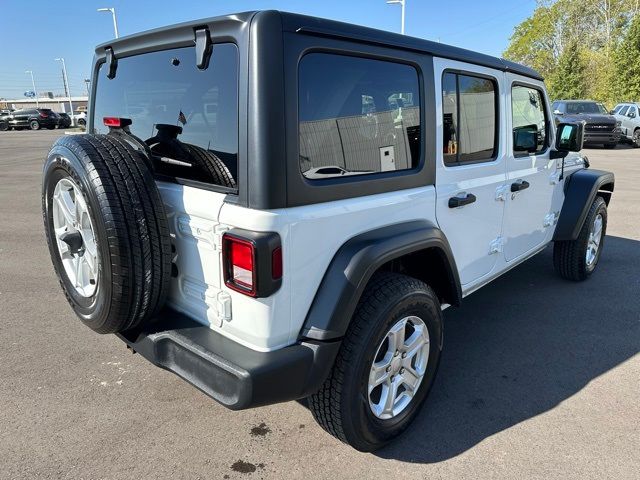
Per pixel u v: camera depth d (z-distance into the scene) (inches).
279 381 81.9
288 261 81.0
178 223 91.5
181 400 120.8
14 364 136.2
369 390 95.8
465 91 118.6
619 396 123.1
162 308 94.5
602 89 1277.1
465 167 119.3
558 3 1793.8
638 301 181.3
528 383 129.0
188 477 96.1
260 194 77.0
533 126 153.7
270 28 75.5
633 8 1665.8
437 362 110.7
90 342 149.3
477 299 183.2
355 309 90.7
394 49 96.3
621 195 385.4
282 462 100.4
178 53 91.3
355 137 90.7
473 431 110.0
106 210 82.3
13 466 98.2
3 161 637.9
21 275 207.0
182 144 91.9
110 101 115.8
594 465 99.4
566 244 190.7
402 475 96.9
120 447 104.1
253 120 76.2
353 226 90.6
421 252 111.2
